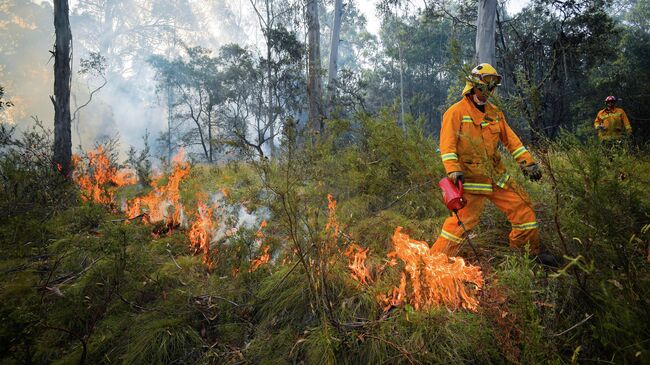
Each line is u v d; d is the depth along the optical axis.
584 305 1.96
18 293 2.65
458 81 2.64
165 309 2.66
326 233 2.87
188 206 4.55
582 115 15.04
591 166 1.79
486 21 10.70
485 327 1.93
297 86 16.23
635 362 1.56
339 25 19.06
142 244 3.56
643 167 2.06
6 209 4.50
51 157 7.49
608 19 12.19
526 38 12.14
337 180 3.91
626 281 1.67
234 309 2.71
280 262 3.16
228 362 2.26
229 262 3.26
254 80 17.05
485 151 2.40
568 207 1.91
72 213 4.68
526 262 1.80
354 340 2.15
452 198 2.50
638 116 13.88
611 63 19.55
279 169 3.06
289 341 2.32
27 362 2.11
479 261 2.42
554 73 10.25
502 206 2.70
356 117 3.93
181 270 3.16
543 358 1.66
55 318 2.52
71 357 2.25
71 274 3.16
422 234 3.22
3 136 6.61
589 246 1.83
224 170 6.25
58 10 8.59
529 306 1.70
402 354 1.94
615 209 1.77
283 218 2.70
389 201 4.04
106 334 2.44
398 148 3.43
